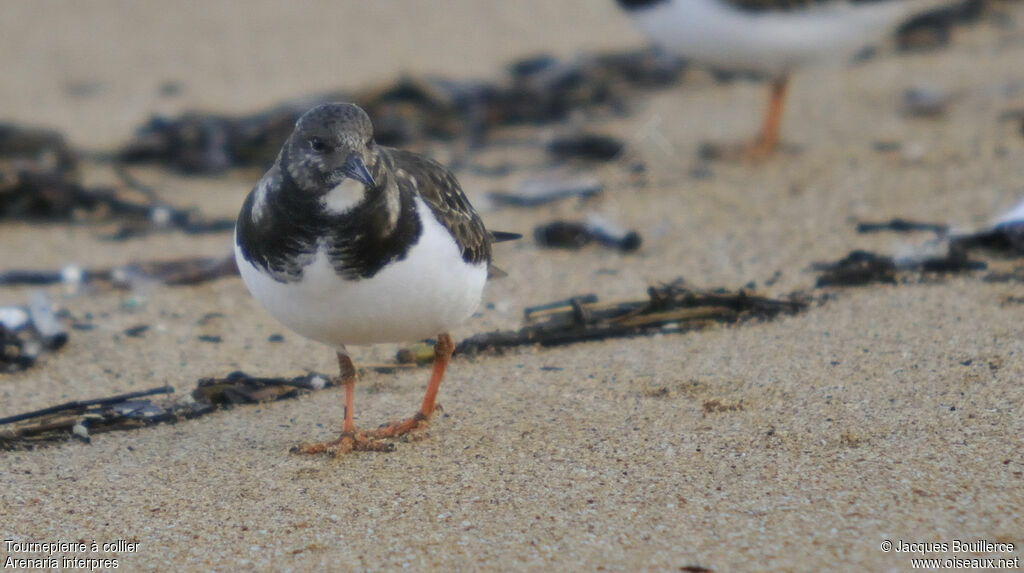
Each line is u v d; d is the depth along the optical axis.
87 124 18.33
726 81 20.25
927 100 17.47
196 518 7.35
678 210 14.19
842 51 15.27
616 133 17.48
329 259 7.16
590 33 22.80
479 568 6.55
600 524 6.96
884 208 13.51
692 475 7.53
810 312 10.52
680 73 20.34
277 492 7.70
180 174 16.38
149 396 9.52
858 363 9.23
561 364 9.82
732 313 10.61
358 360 10.30
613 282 11.92
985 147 15.31
